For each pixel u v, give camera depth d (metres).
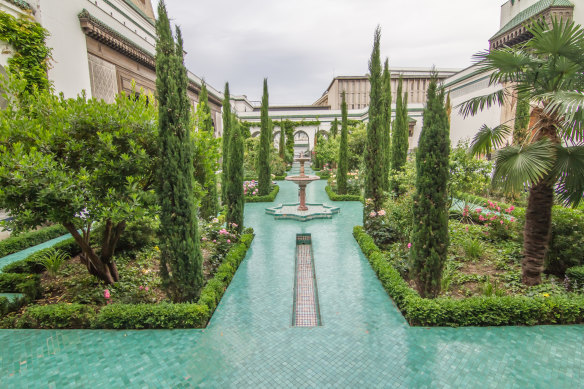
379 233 6.05
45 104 3.73
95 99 3.67
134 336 3.20
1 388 2.50
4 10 6.57
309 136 30.06
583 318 3.31
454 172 6.70
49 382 2.56
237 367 2.72
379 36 6.39
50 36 7.52
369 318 3.53
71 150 3.42
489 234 5.84
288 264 5.32
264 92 12.04
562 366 2.65
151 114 3.93
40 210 3.26
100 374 2.64
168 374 2.64
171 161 3.45
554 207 5.13
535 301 3.33
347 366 2.72
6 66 6.59
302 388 2.47
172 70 3.39
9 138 3.30
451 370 2.64
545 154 3.51
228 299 4.05
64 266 5.09
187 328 3.36
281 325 3.41
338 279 4.64
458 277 4.38
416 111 25.69
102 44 9.49
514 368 2.64
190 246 3.64
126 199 3.54
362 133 18.11
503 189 3.82
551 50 3.57
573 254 4.32
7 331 3.30
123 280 4.40
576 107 3.16
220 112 23.95
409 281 4.36
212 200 7.54
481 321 3.30
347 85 45.12
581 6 10.16
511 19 13.48
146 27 14.10
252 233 6.89
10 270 4.57
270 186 12.82
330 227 7.83
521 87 4.20
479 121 15.68
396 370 2.66
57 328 3.36
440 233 3.63
